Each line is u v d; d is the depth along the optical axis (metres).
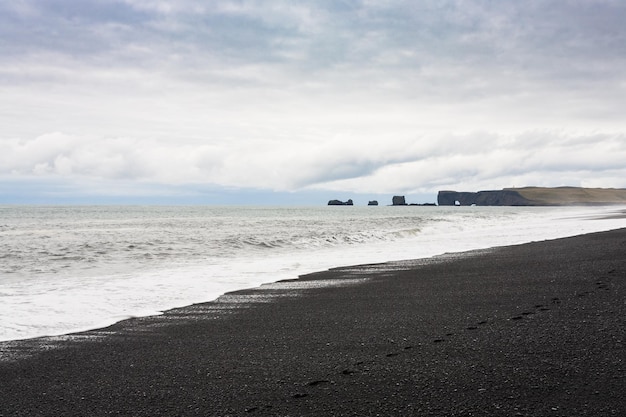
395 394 3.98
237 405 3.92
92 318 7.80
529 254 15.68
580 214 69.56
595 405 3.55
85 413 3.88
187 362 5.22
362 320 7.05
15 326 7.27
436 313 7.31
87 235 27.64
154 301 9.23
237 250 19.64
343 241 23.70
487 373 4.37
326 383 4.34
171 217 70.31
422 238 25.33
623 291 8.27
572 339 5.36
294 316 7.56
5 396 4.30
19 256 17.28
